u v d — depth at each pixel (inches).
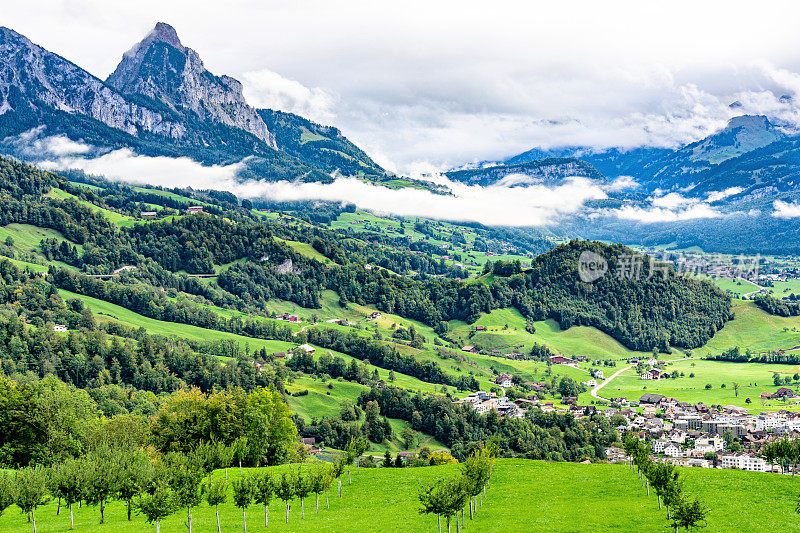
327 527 3085.6
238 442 4266.7
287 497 3208.7
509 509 3324.3
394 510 3398.1
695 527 2859.3
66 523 3208.7
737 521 2918.3
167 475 3026.6
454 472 4165.8
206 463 3548.2
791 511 3031.5
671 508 3127.5
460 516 3250.5
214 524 3171.8
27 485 3046.3
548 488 3705.7
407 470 4301.2
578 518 3090.6
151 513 2839.6
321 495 3764.8
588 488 3656.5
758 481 3555.6
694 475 3757.4
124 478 3189.0
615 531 2893.7
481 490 3595.0
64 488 3073.3
